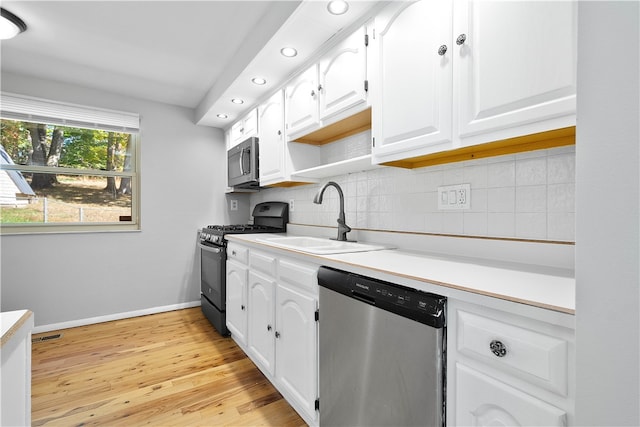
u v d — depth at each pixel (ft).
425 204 5.12
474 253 4.29
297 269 4.77
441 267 3.46
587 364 1.49
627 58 1.35
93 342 7.78
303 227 8.13
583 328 1.50
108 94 9.33
